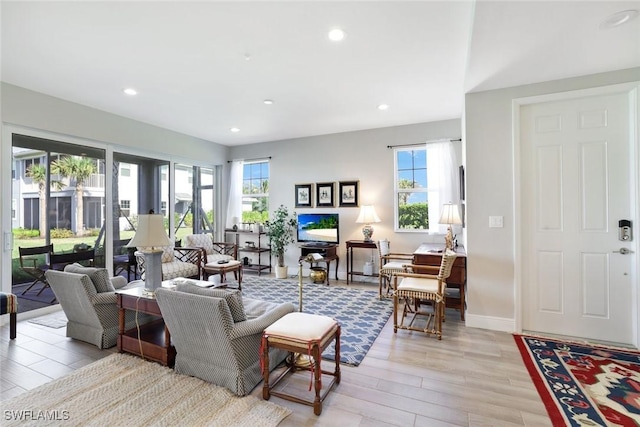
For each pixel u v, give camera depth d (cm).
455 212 393
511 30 214
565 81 293
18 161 353
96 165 429
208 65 301
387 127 529
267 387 202
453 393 209
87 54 278
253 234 639
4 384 220
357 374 234
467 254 334
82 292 269
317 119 481
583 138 293
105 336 277
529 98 305
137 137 478
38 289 369
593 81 284
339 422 181
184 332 219
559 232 302
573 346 278
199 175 614
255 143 643
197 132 554
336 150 569
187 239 528
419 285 316
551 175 303
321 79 334
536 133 308
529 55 249
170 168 546
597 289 290
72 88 354
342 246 564
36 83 340
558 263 303
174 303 210
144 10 217
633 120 274
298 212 603
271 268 625
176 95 377
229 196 658
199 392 207
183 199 576
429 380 225
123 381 221
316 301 419
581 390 211
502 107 316
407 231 518
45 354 266
